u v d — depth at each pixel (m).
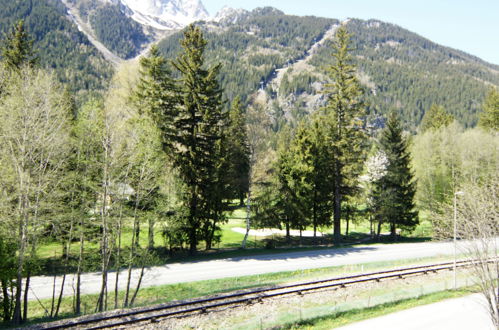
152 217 21.61
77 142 20.38
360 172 40.72
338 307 16.78
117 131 20.17
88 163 20.08
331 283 20.84
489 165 48.94
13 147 17.16
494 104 62.47
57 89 21.83
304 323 15.20
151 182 21.95
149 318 15.26
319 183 39.62
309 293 19.38
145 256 22.38
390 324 15.20
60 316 18.03
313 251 33.25
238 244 38.72
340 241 41.16
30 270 18.45
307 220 38.78
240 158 37.62
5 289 17.61
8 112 16.92
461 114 188.88
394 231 43.19
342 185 39.66
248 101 45.06
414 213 42.97
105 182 19.25
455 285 20.22
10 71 26.86
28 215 16.77
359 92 38.34
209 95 31.55
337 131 38.66
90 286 22.91
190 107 30.78
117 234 20.75
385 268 25.09
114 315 15.41
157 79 29.39
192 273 25.45
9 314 17.89
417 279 22.72
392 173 42.41
